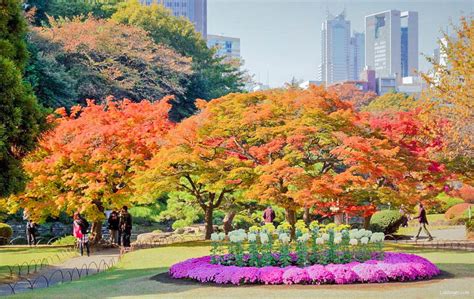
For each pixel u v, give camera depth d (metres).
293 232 27.66
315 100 28.55
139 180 30.30
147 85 61.72
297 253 18.56
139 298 15.47
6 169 21.20
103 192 32.69
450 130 32.59
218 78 79.31
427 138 34.16
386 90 179.50
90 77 58.69
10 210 32.97
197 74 69.81
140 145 32.94
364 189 27.31
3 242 38.78
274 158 29.27
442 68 34.84
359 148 26.19
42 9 65.31
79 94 57.94
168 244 31.22
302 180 26.23
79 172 32.41
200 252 27.17
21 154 22.03
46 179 31.78
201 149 29.56
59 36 57.22
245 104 30.75
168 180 30.27
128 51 60.72
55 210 32.94
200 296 15.35
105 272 22.88
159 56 64.25
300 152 28.14
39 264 26.47
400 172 27.31
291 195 26.00
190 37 77.12
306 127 26.66
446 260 22.72
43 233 45.69
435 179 31.52
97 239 34.81
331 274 16.83
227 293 15.70
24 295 16.78
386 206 47.88
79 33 58.94
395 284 16.55
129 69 60.88
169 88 64.81
